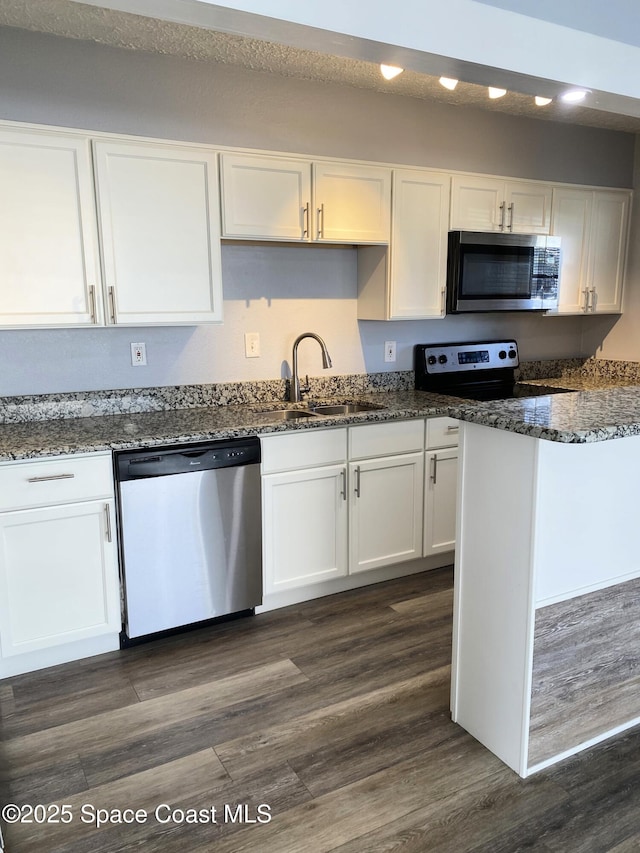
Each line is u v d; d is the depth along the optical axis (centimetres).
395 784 191
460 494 207
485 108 374
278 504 289
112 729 216
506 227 373
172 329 315
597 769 197
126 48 276
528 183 377
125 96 281
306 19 170
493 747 204
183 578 268
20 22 249
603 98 240
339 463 303
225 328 329
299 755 203
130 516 253
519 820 176
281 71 307
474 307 363
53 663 256
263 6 163
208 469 266
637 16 236
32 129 246
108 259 266
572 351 463
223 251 322
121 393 307
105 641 266
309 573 304
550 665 196
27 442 246
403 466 322
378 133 345
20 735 213
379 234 330
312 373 359
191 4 158
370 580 332
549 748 199
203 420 293
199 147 278
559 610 195
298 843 169
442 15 192
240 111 306
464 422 203
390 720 221
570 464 189
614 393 241
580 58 223
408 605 307
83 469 244
